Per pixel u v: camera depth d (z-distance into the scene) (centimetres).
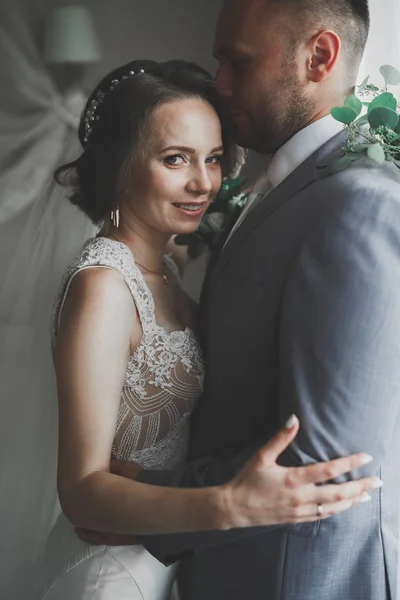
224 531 137
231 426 157
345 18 152
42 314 290
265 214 151
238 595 150
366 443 133
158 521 131
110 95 162
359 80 185
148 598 161
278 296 144
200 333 170
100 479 137
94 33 426
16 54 416
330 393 130
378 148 140
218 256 174
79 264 152
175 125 156
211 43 430
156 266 171
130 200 164
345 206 134
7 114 416
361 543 146
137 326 155
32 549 250
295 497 124
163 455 168
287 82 154
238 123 163
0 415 257
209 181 161
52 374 266
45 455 256
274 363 147
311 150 154
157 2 428
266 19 153
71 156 412
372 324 129
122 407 158
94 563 160
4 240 397
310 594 142
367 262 130
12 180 405
